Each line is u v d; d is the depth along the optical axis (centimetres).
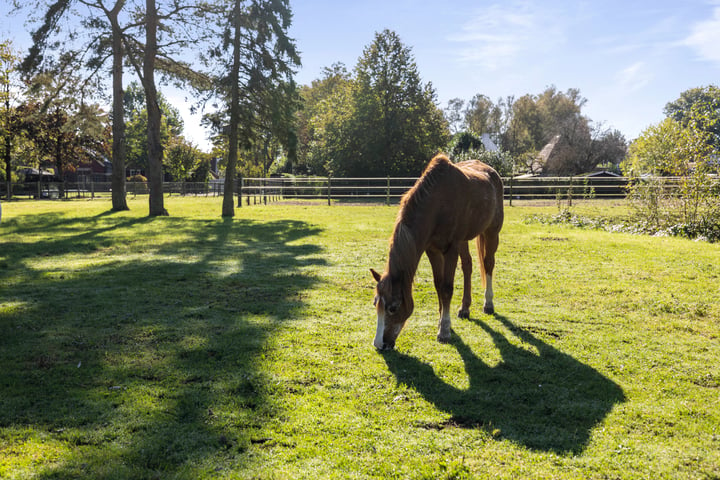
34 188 4166
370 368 413
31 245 1059
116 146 2042
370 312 573
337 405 347
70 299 617
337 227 1385
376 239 1141
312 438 304
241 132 1861
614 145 5600
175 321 531
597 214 1617
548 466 278
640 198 1311
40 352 437
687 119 1282
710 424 324
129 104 5878
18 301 606
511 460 284
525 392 372
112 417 324
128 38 1953
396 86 3875
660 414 338
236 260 890
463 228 502
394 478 267
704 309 569
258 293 655
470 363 427
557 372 409
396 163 3928
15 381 375
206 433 307
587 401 358
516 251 957
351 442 301
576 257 891
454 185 484
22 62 1830
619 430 318
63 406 338
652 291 650
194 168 5503
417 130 3928
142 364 414
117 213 1959
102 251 995
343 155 3988
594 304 606
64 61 1833
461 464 277
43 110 1967
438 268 503
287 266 834
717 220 1142
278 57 1841
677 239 1095
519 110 7638
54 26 1773
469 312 564
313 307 589
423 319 555
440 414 338
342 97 4147
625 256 886
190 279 735
